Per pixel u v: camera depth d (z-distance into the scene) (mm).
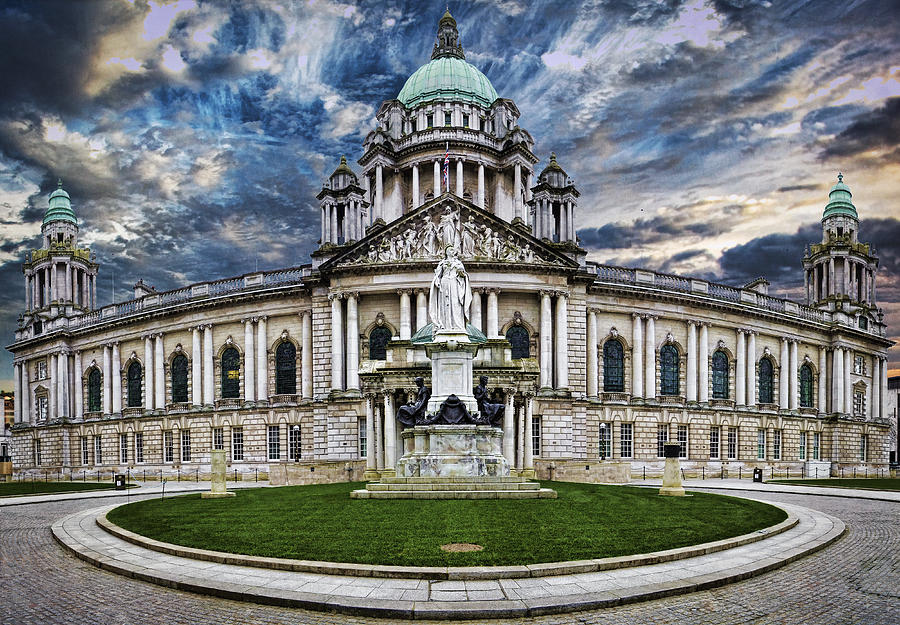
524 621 14445
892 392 147625
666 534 22516
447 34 108438
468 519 25016
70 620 14844
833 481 67875
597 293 76312
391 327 68312
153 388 86188
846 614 14945
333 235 75125
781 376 89062
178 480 78688
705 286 84250
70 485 68062
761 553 20609
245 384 77812
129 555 20875
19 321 110125
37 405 101938
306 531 23031
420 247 67875
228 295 79250
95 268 112125
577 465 59625
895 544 23562
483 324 68250
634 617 14672
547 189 77750
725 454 81500
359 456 65688
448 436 33938
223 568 18641
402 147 93625
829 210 108688
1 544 25016
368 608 14758
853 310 99375
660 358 79938
